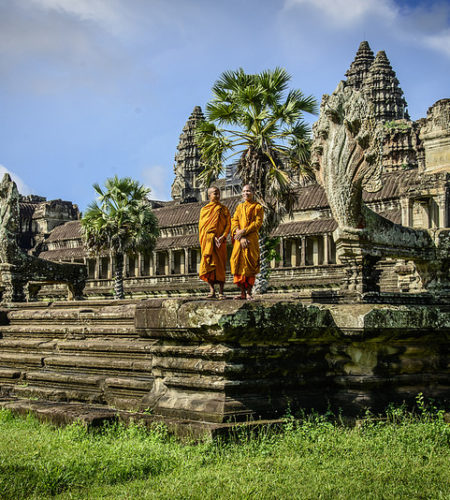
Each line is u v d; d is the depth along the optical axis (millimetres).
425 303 11625
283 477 6625
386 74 98750
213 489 6215
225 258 9711
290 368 9125
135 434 8328
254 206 9688
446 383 10117
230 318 8320
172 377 9164
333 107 10234
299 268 53375
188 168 113438
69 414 9070
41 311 15273
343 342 9562
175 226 67438
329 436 8078
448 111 25609
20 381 13109
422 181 32688
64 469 6859
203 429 7910
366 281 10867
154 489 6332
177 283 62438
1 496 6137
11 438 8477
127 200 48594
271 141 30875
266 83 29531
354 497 6023
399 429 8508
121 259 49031
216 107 29922
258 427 8195
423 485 6406
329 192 10547
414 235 11688
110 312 13453
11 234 19281
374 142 9961
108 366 11484
